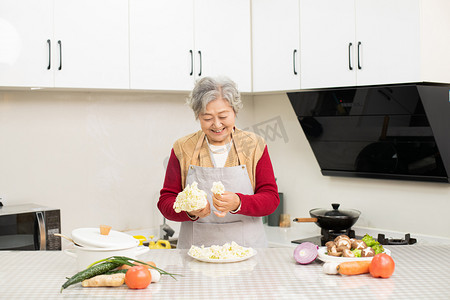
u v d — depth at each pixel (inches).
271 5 125.7
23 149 110.7
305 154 138.7
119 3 108.3
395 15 103.8
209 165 85.0
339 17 113.1
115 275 54.7
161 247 114.5
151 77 113.4
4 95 108.2
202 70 121.2
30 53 97.8
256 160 84.2
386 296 50.2
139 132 127.5
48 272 61.2
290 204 143.5
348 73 112.3
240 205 73.2
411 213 117.0
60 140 115.6
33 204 108.4
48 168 114.0
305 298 49.9
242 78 128.0
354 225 128.3
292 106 129.0
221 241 83.7
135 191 127.2
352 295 50.6
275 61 125.8
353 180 128.2
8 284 56.1
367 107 110.4
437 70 104.8
